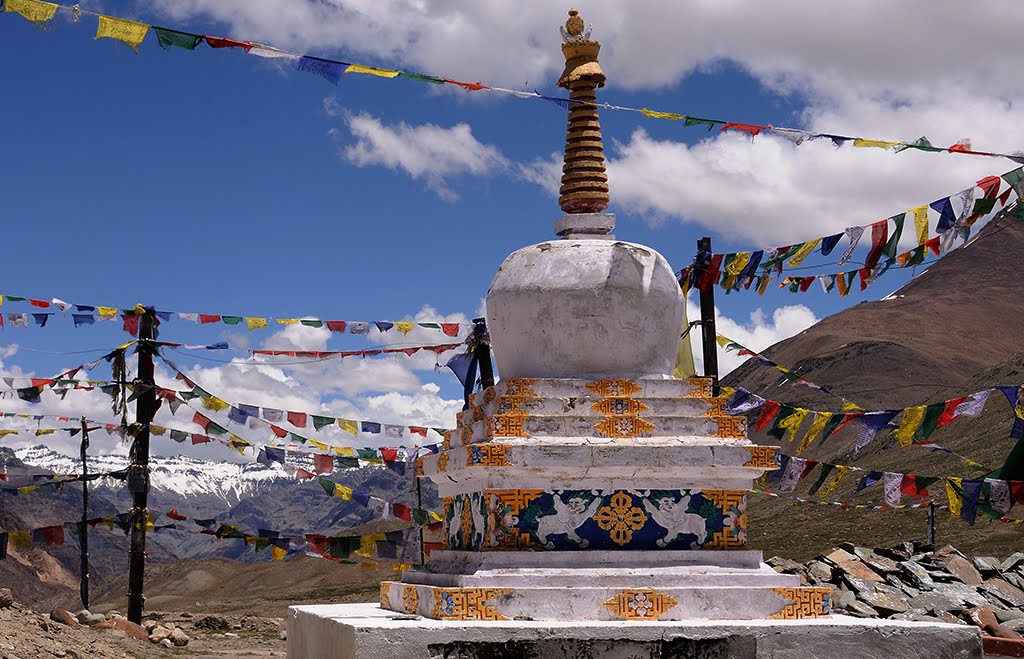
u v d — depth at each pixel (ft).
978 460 270.46
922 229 44.70
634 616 39.11
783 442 377.09
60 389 81.66
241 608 227.20
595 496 41.14
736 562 41.06
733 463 41.19
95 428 92.02
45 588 433.48
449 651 36.22
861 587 73.92
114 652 80.38
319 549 75.41
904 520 244.83
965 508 52.70
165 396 80.89
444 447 48.44
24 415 89.66
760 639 37.60
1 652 67.62
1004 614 70.49
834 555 79.05
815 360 627.46
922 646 38.32
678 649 37.17
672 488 41.60
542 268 43.68
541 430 41.24
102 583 402.11
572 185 46.34
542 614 38.86
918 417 52.75
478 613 38.65
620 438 41.52
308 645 44.21
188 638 94.27
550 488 40.98
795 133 43.68
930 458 299.38
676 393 42.93
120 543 593.83
